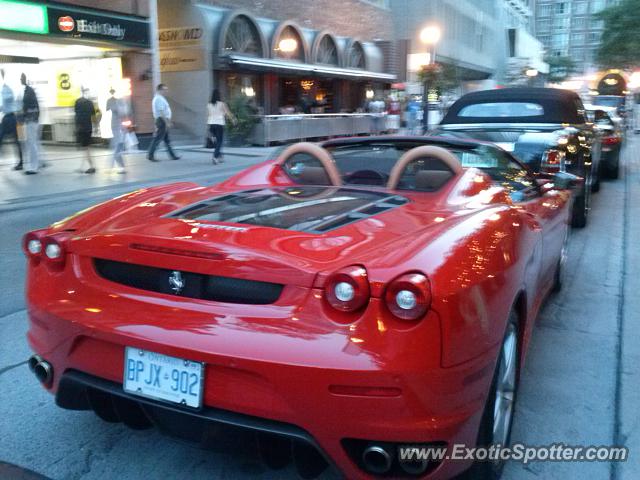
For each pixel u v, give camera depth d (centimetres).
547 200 405
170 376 220
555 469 267
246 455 223
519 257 260
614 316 461
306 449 219
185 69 2128
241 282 222
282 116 2072
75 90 1786
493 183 342
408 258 212
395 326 200
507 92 843
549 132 724
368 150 408
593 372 364
